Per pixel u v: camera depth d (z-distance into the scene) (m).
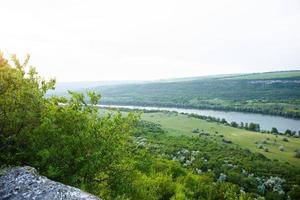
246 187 57.97
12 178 7.82
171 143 94.44
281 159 106.06
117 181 11.58
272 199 55.25
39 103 10.43
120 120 11.81
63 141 10.23
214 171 64.38
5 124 9.80
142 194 12.68
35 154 10.02
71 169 10.31
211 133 147.00
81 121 10.99
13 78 9.82
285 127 187.25
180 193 18.38
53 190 7.26
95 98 11.95
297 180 68.69
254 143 132.88
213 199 23.33
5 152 9.70
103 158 10.73
